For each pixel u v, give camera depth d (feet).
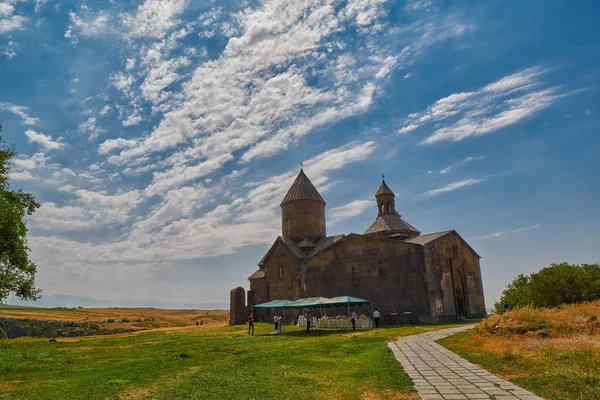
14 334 198.90
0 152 81.10
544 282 109.91
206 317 347.15
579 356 44.96
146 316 337.72
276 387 39.52
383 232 159.02
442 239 139.44
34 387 42.01
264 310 168.86
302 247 169.07
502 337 66.18
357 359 56.85
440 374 43.39
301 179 184.75
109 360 63.21
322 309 149.07
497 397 33.68
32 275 84.28
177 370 50.37
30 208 94.12
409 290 130.93
